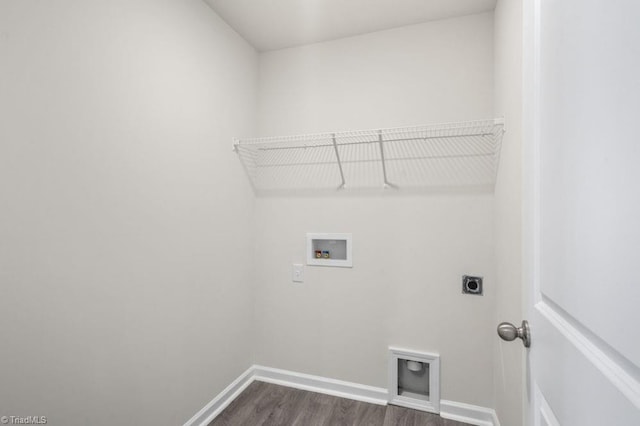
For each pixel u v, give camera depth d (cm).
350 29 202
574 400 52
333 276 209
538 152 72
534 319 74
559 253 59
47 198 103
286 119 223
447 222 186
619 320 39
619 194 39
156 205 145
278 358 221
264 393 206
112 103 124
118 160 127
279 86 226
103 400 121
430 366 187
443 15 186
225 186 194
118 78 126
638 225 36
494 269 176
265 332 224
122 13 128
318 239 214
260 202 227
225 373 194
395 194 197
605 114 43
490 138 179
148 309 140
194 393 168
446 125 185
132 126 133
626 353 38
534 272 74
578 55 51
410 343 192
